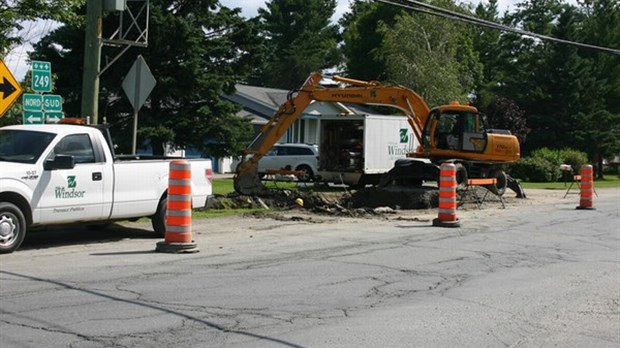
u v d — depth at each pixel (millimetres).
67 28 25516
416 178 25062
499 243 14328
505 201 26312
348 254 12281
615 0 60938
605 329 7777
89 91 15117
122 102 26953
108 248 12117
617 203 26812
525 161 45594
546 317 8242
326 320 7695
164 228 13406
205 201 14125
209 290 8930
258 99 47500
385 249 13016
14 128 11977
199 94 27188
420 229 16484
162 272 9969
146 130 25734
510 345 7031
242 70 28906
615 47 59250
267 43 31328
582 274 11070
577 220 19625
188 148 28172
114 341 6562
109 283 9102
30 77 16391
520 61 65250
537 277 10703
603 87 57500
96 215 12180
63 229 14297
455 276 10547
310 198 21750
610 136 55812
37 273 9633
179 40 25984
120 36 15969
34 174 11273
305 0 82375
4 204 10945
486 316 8148
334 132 30719
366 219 18688
